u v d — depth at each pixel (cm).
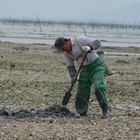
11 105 3359
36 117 2777
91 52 2812
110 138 2277
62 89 4216
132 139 2275
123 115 2972
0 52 8769
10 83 4506
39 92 3991
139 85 4691
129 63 7438
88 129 2455
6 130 2381
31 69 5909
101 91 2814
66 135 2308
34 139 2219
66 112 2905
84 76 2848
